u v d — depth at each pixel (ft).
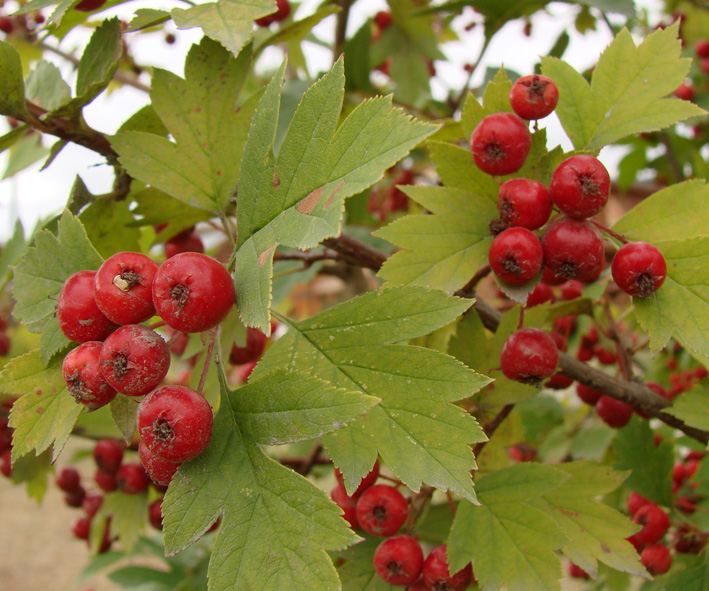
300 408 0.49
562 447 1.19
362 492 0.65
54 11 0.58
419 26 1.22
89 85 0.65
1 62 0.60
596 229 0.56
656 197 0.58
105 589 2.10
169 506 0.49
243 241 0.53
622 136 0.61
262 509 0.48
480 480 0.64
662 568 0.77
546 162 0.60
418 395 0.51
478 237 0.61
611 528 0.64
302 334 0.54
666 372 1.15
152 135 0.66
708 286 0.54
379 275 0.60
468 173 0.62
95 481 0.96
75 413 0.54
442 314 0.52
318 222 0.47
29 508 3.08
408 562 0.61
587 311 0.81
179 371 1.33
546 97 0.59
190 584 1.00
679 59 0.62
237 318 0.76
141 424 0.48
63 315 0.52
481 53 0.97
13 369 0.55
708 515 0.91
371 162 0.47
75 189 0.70
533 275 0.56
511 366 0.62
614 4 0.88
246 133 0.65
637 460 0.82
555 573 0.59
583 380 0.74
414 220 0.61
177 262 0.48
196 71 0.66
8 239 0.87
